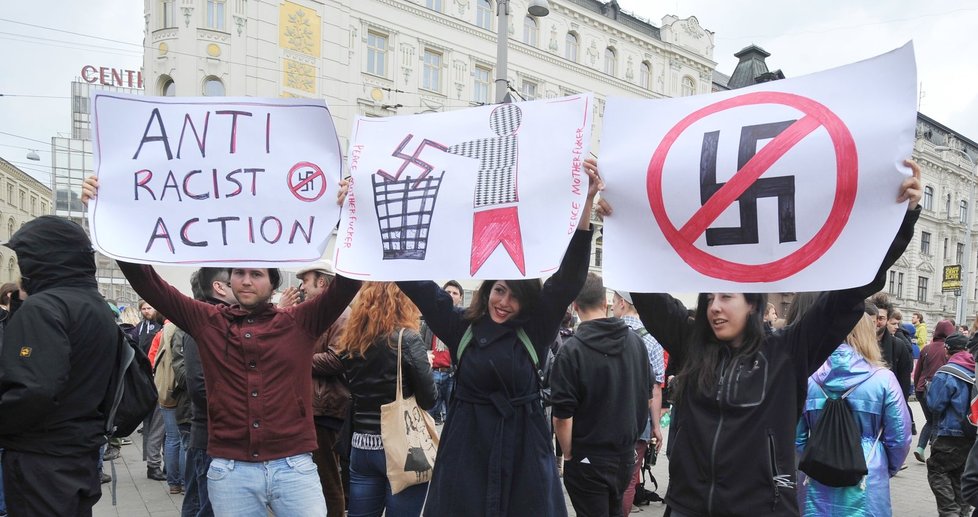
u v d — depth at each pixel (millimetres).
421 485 3188
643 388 3600
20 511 2443
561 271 2539
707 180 2295
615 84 25875
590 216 2498
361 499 3336
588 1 25812
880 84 2125
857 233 2090
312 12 18484
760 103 2303
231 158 2869
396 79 20219
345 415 3604
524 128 2604
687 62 28516
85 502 2602
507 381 2432
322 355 3799
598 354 3420
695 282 2299
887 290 38625
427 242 2643
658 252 2369
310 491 2754
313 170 2875
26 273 2586
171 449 5488
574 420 3477
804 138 2182
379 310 3242
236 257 2781
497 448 2381
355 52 19391
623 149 2449
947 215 42156
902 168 2039
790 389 2225
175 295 2785
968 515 4949
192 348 3717
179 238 2793
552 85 23984
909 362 6336
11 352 2365
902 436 3033
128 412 2762
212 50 17312
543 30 23656
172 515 4914
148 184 2826
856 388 3027
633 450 3547
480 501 2375
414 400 3293
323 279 4320
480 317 2557
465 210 2623
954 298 42688
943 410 4906
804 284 2141
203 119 2885
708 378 2262
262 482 2678
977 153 46188
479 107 2738
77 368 2537
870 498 2996
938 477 4980
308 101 2893
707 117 2369
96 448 2631
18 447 2441
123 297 21484
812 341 2236
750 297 2281
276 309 2852
